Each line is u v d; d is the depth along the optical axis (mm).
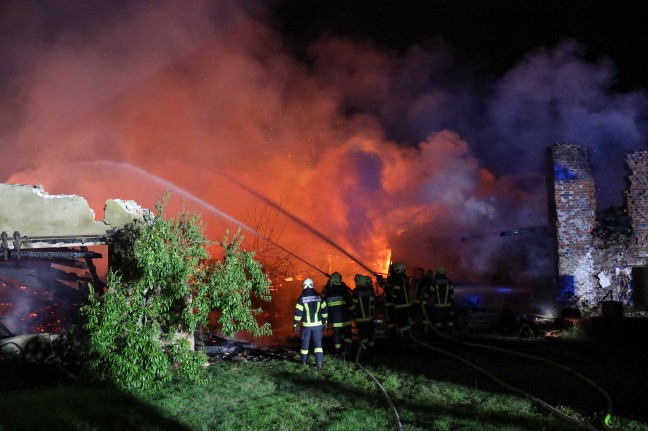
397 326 14109
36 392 8727
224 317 10000
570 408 8023
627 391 8922
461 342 13570
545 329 15414
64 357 10875
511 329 15289
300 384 9578
